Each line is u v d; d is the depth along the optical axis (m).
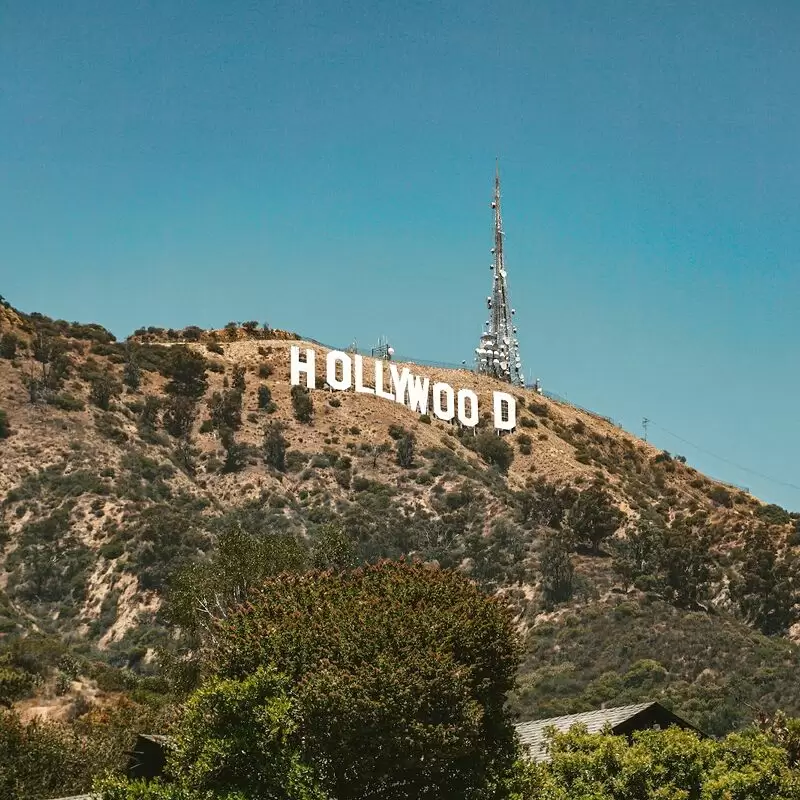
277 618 29.80
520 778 27.56
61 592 75.12
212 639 46.50
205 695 25.28
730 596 78.19
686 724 31.75
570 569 80.00
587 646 68.38
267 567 50.91
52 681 51.03
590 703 58.94
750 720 54.22
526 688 62.34
